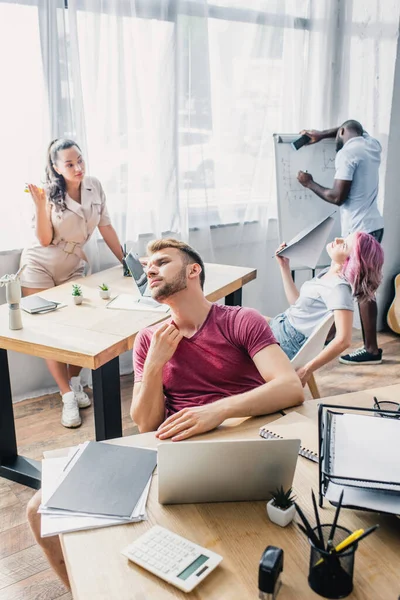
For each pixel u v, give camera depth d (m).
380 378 3.48
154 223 3.48
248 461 1.07
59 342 2.06
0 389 2.38
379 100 3.92
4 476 2.44
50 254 3.02
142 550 0.96
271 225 4.10
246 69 3.66
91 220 3.06
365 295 2.28
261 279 4.11
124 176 3.29
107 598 0.88
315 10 3.85
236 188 3.82
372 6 3.80
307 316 2.38
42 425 2.91
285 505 1.04
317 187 3.67
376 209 3.64
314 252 2.82
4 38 2.82
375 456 1.06
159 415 1.59
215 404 1.41
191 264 1.61
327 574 0.86
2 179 2.97
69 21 2.94
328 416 1.19
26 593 1.81
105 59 3.11
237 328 1.62
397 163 4.07
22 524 2.14
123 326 2.22
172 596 0.88
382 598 0.86
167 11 3.26
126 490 1.14
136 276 2.53
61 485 1.16
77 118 3.06
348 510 1.07
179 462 1.06
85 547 0.99
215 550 0.98
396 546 0.97
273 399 1.45
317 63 3.96
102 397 2.11
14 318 2.19
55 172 2.93
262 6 3.63
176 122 3.42
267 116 3.85
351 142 3.51
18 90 2.90
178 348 1.65
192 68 3.42
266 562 0.85
